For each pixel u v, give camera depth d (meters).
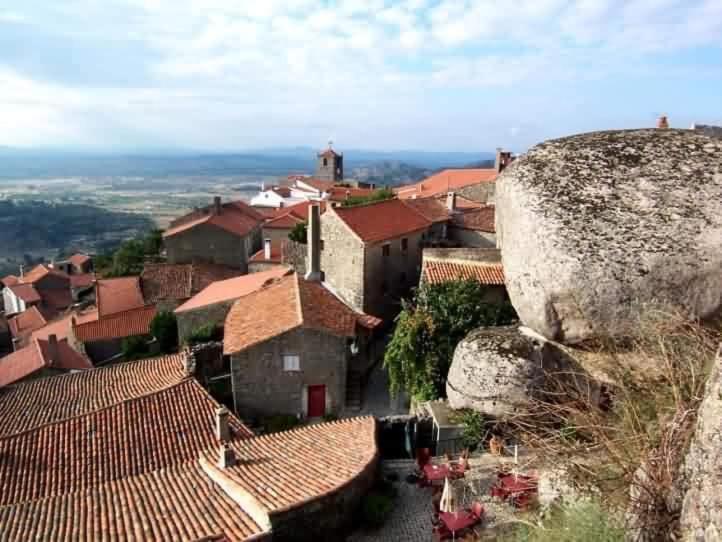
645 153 10.36
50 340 31.28
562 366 14.06
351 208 30.91
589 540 6.72
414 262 32.22
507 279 10.93
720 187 9.43
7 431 18.66
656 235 9.13
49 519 12.10
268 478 13.12
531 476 12.52
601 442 7.66
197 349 24.61
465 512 12.26
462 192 47.56
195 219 53.31
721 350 5.97
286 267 38.03
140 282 40.41
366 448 14.50
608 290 9.12
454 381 15.95
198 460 15.27
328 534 12.28
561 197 10.09
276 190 76.88
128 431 17.22
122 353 34.28
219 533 10.96
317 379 21.56
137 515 12.06
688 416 6.66
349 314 23.89
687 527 5.79
